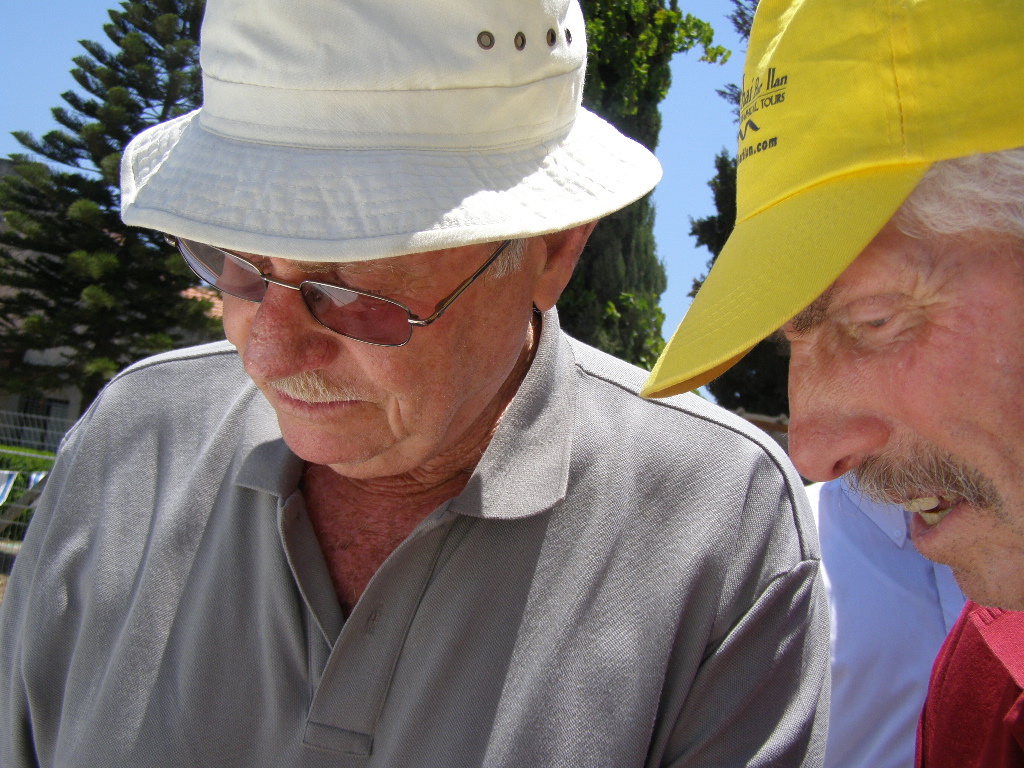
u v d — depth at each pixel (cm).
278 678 128
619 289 1136
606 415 147
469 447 140
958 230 87
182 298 1711
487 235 105
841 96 91
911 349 93
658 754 131
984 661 138
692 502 139
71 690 141
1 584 618
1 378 1658
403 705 124
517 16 114
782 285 92
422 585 127
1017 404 89
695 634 133
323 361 119
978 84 83
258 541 136
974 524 98
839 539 202
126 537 146
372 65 104
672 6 1102
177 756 129
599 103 1060
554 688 126
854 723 188
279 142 107
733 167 1189
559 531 133
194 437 152
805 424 102
